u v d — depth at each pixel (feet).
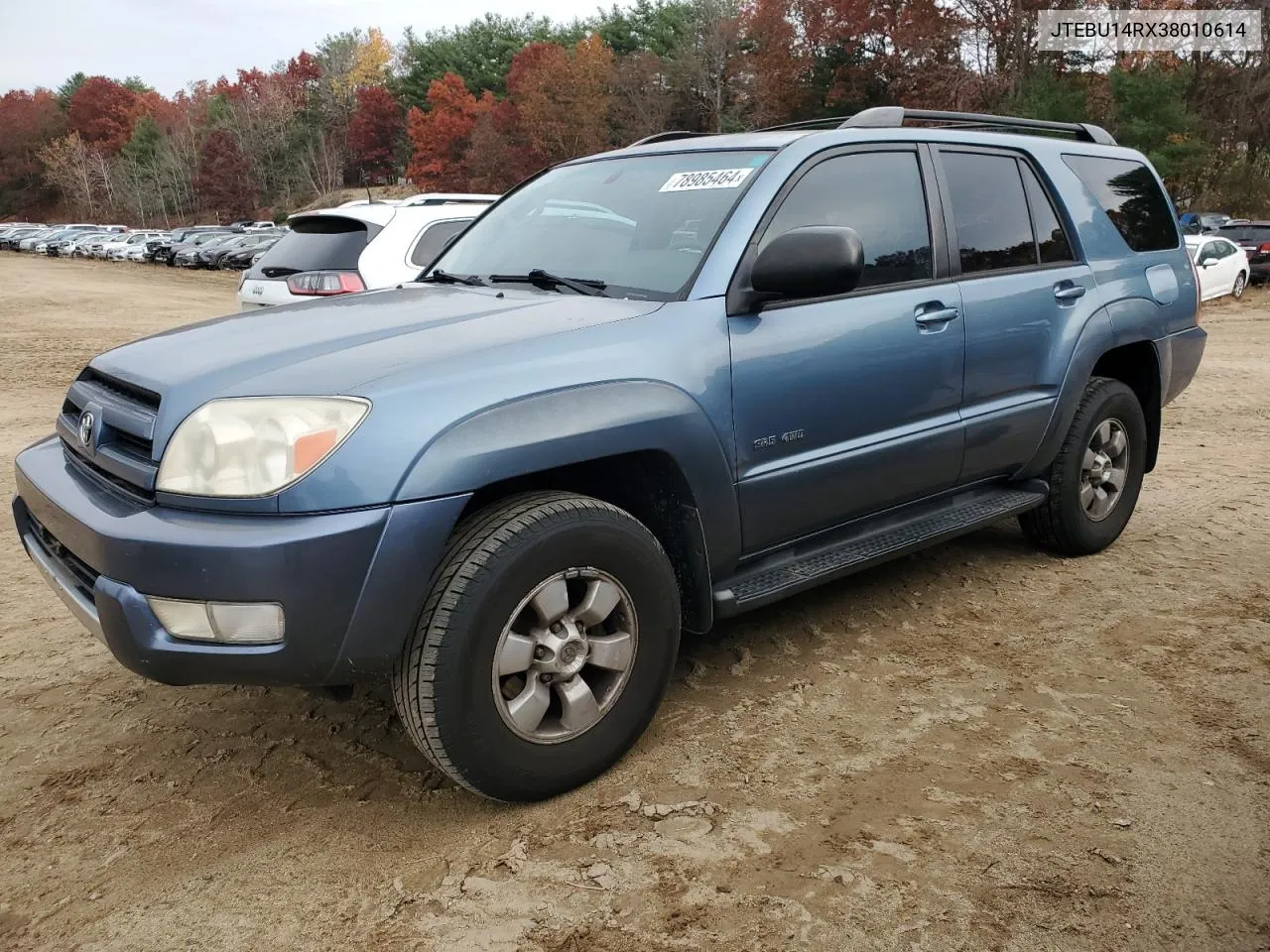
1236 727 9.72
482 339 8.63
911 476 11.57
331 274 22.84
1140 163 15.94
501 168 237.25
